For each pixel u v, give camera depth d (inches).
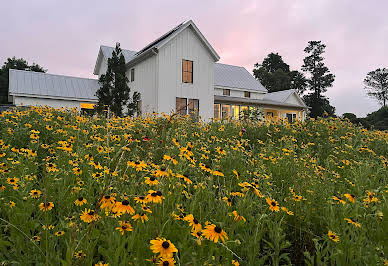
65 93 887.7
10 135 172.1
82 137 180.9
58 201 82.4
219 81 1096.2
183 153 110.9
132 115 608.7
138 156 121.3
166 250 48.4
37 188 98.0
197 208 82.9
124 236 56.3
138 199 65.9
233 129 255.8
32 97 840.3
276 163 150.0
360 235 68.4
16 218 67.7
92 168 107.6
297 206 93.4
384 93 2979.8
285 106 1151.6
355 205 82.4
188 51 724.7
